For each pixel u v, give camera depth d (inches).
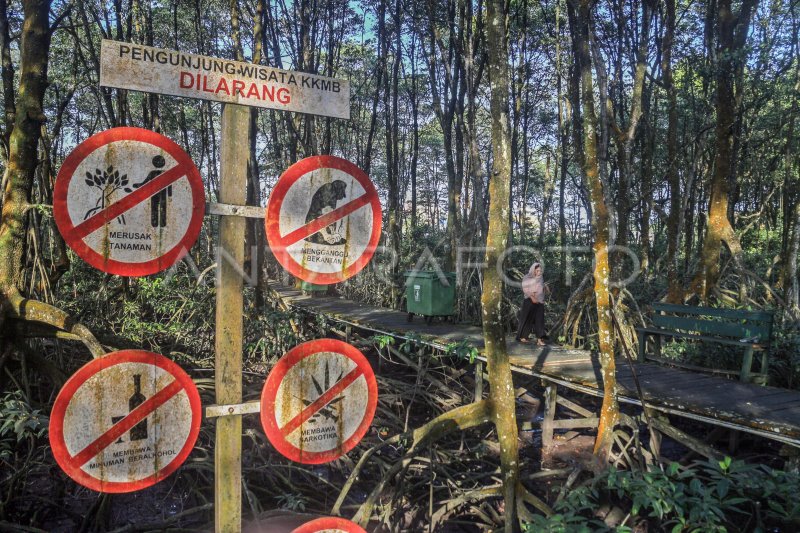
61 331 242.1
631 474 173.8
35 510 215.5
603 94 356.5
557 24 604.1
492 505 228.2
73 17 551.8
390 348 372.2
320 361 105.4
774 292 385.4
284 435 102.0
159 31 684.7
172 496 236.1
